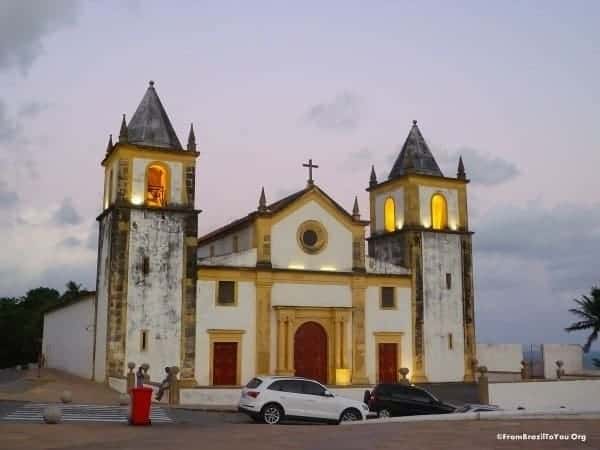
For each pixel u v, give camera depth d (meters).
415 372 42.38
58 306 51.84
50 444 15.82
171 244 38.34
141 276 37.34
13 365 72.38
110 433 18.50
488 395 37.06
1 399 30.19
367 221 43.34
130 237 37.56
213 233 49.25
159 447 15.12
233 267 39.50
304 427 20.86
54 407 21.67
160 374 36.72
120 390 33.62
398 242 45.41
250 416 25.08
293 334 39.78
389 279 43.19
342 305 41.72
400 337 42.72
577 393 40.12
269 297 39.94
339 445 15.08
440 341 43.62
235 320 39.12
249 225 42.62
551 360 50.31
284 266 40.94
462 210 46.59
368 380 41.12
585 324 50.28
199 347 38.19
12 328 72.25
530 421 19.44
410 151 47.19
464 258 45.66
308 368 40.44
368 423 22.25
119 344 36.16
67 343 47.50
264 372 38.94
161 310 37.44
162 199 39.22
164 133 40.25
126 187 38.06
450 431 17.23
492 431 16.89
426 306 43.69
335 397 25.34
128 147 38.38
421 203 45.53
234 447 15.01
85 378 40.56
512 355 51.62
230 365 38.75
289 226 41.53
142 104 41.19
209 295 38.91
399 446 14.64
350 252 42.75
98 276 40.00
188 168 39.72
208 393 31.88
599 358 52.38
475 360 44.25
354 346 41.25
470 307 44.97
